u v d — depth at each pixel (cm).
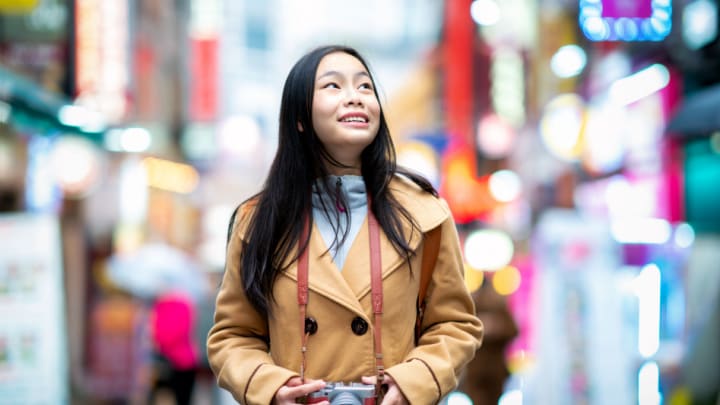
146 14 2205
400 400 233
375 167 255
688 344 788
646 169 1111
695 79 915
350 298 239
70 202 1039
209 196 2619
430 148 2098
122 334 897
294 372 240
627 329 784
